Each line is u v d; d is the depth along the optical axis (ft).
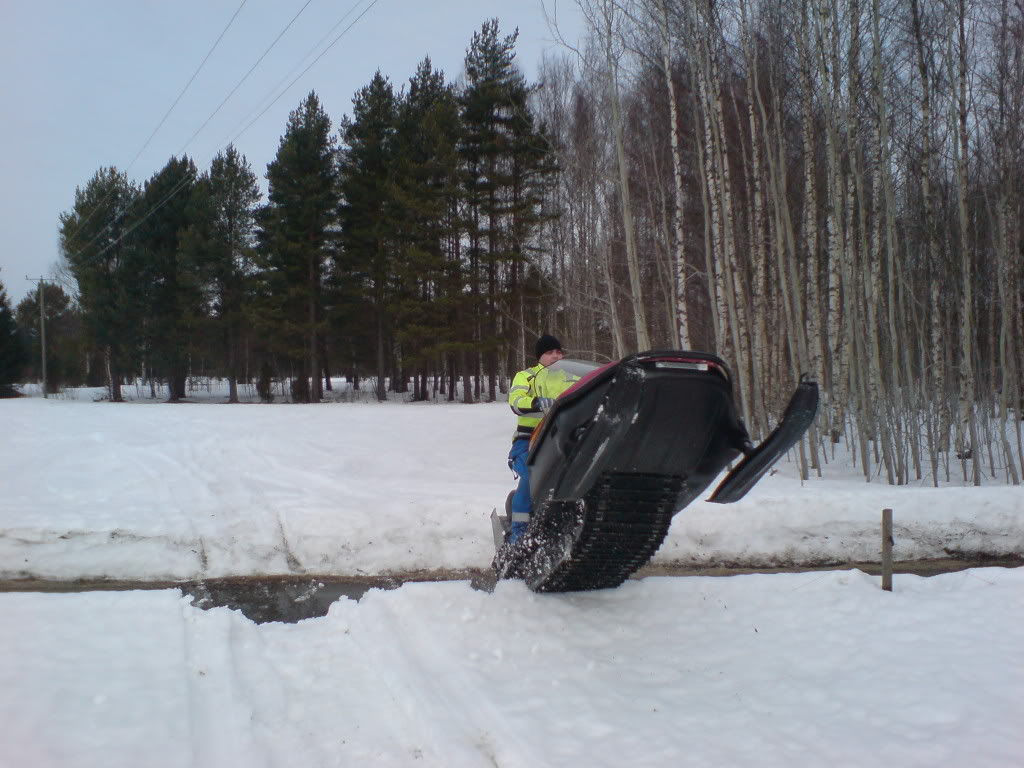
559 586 18.75
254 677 14.61
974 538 27.17
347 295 126.41
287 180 121.60
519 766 10.85
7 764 10.43
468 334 117.70
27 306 215.31
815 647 15.96
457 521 26.61
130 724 11.95
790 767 10.84
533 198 105.19
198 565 23.77
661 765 10.89
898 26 42.32
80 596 18.66
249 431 54.85
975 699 13.08
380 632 16.58
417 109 122.72
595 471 13.93
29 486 31.35
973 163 44.93
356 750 11.89
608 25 39.32
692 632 16.88
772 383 53.06
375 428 58.34
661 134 58.59
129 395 174.70
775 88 44.37
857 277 42.55
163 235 139.85
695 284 72.23
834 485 34.78
